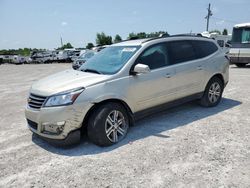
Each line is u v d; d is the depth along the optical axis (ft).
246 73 41.91
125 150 12.84
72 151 13.07
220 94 20.18
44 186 10.09
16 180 10.62
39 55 134.10
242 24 50.72
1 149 13.78
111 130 13.47
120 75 13.82
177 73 16.39
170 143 13.39
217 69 19.26
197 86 18.06
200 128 15.35
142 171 10.77
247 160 11.30
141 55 14.88
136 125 16.40
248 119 16.71
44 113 12.52
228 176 10.11
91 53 53.52
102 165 11.46
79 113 12.48
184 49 17.42
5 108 23.59
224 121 16.47
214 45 19.81
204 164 11.09
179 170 10.69
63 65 101.40
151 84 15.03
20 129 17.02
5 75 60.85
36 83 14.89
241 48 50.80
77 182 10.24
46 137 12.89
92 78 13.44
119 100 13.80
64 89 12.59
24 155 12.91
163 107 16.21
